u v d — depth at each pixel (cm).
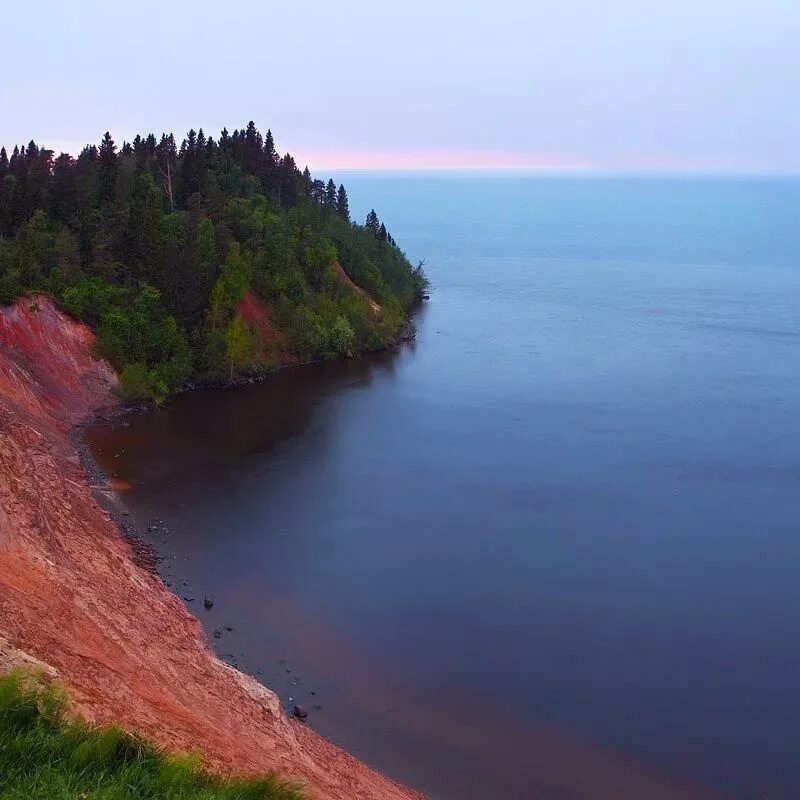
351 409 5769
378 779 2095
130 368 5425
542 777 2202
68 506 2928
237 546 3475
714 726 2434
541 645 2817
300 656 2683
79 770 1166
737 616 3036
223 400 5859
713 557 3512
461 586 3212
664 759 2292
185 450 4706
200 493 4053
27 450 3250
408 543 3591
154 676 1945
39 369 4959
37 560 2161
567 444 5044
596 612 3041
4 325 4891
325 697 2477
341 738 2291
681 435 5247
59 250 5919
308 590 3127
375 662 2680
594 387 6538
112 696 1592
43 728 1220
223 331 6288
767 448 4994
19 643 1566
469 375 6950
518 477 4453
